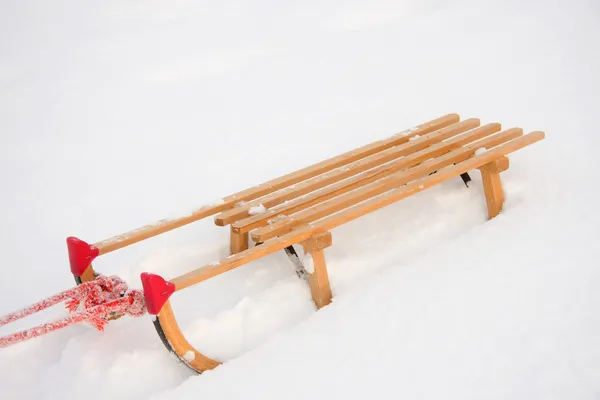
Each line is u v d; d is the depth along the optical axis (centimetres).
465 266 267
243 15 564
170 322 225
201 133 406
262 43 517
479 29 494
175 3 589
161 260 289
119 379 234
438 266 270
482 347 226
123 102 448
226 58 498
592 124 366
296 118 413
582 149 345
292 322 261
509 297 247
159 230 270
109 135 411
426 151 308
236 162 372
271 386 221
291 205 281
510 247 276
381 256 290
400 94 429
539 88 410
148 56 505
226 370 231
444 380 214
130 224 328
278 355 234
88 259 252
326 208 272
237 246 286
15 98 458
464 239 287
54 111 440
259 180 352
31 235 327
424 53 475
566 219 291
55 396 231
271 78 466
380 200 272
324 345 236
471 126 332
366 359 227
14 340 221
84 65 498
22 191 362
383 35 511
